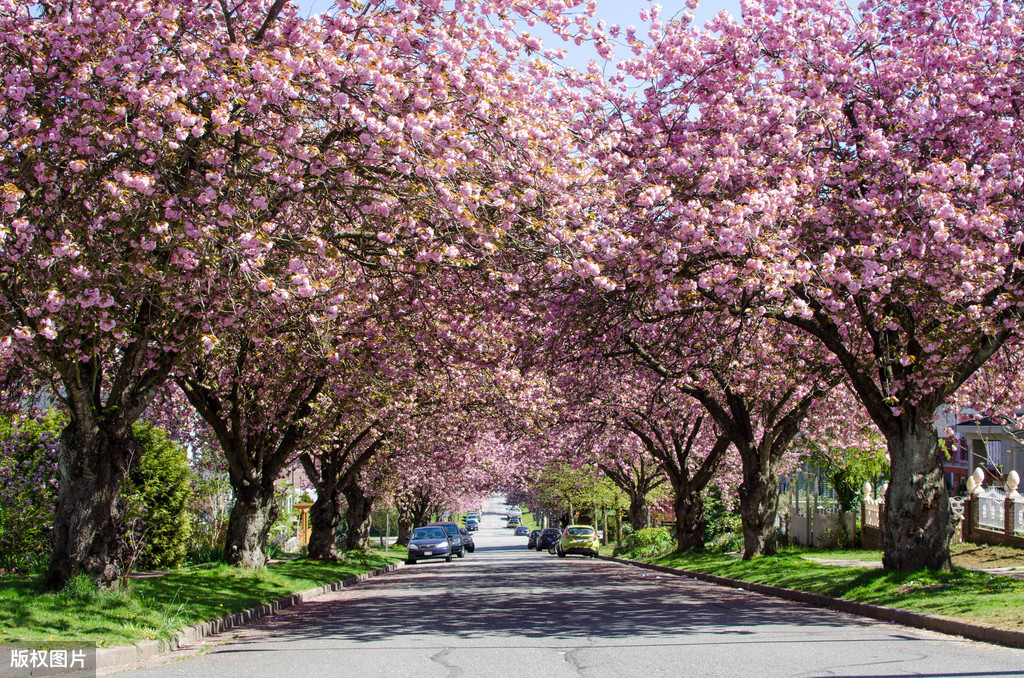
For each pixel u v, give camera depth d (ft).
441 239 39.34
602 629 36.73
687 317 54.39
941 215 41.09
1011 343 52.95
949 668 25.22
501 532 397.60
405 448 94.07
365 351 53.31
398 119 34.78
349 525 124.98
